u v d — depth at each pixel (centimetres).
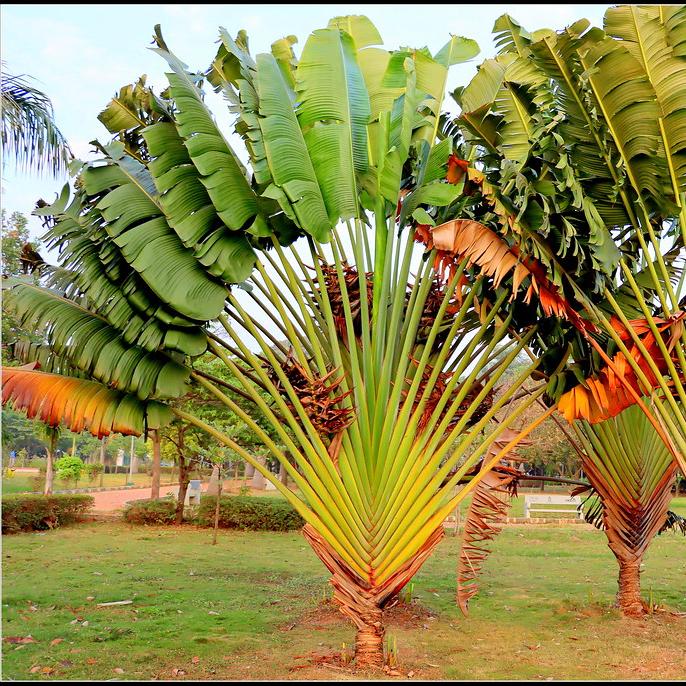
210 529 1705
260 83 612
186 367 645
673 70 555
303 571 1112
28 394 614
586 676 580
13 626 705
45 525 1625
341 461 613
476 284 634
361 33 721
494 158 632
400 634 723
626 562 831
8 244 1540
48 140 920
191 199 603
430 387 632
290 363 650
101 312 629
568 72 574
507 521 1886
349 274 703
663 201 618
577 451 851
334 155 620
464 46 732
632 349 629
